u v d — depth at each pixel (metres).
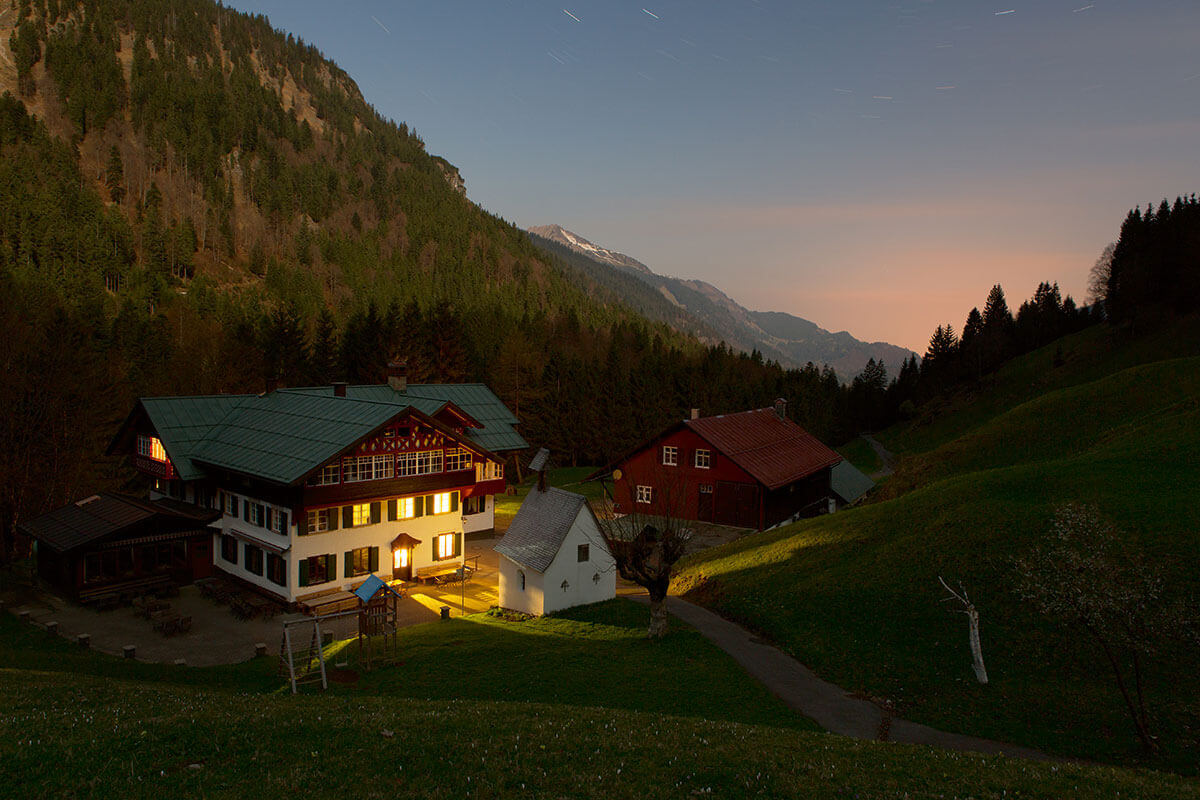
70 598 41.69
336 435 43.50
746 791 14.12
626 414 101.56
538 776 14.21
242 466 43.75
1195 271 96.69
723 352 162.25
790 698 24.59
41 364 53.22
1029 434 62.25
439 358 96.31
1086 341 118.06
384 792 13.27
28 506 52.09
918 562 33.75
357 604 41.72
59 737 14.86
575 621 35.81
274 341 93.94
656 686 25.36
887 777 15.22
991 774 15.61
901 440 122.38
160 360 92.25
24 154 199.25
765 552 42.56
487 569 50.38
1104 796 14.52
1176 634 24.08
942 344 161.62
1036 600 25.22
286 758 14.68
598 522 39.12
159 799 12.62
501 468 60.88
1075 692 23.09
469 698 24.61
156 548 44.75
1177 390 60.19
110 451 54.47
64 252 157.50
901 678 25.75
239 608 39.78
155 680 28.30
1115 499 33.38
